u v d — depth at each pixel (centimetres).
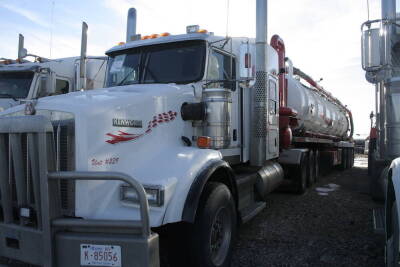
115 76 482
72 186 272
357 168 1616
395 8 586
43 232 253
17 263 293
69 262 249
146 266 238
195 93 409
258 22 515
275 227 530
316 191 863
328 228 523
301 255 414
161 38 454
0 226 281
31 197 273
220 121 389
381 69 491
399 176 295
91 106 284
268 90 529
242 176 481
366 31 491
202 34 436
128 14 700
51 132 256
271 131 557
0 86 885
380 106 561
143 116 328
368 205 680
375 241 462
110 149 291
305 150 862
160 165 320
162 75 443
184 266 325
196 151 347
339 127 1398
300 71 970
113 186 287
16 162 269
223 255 355
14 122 265
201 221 318
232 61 488
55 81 870
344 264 387
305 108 885
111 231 250
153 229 329
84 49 533
